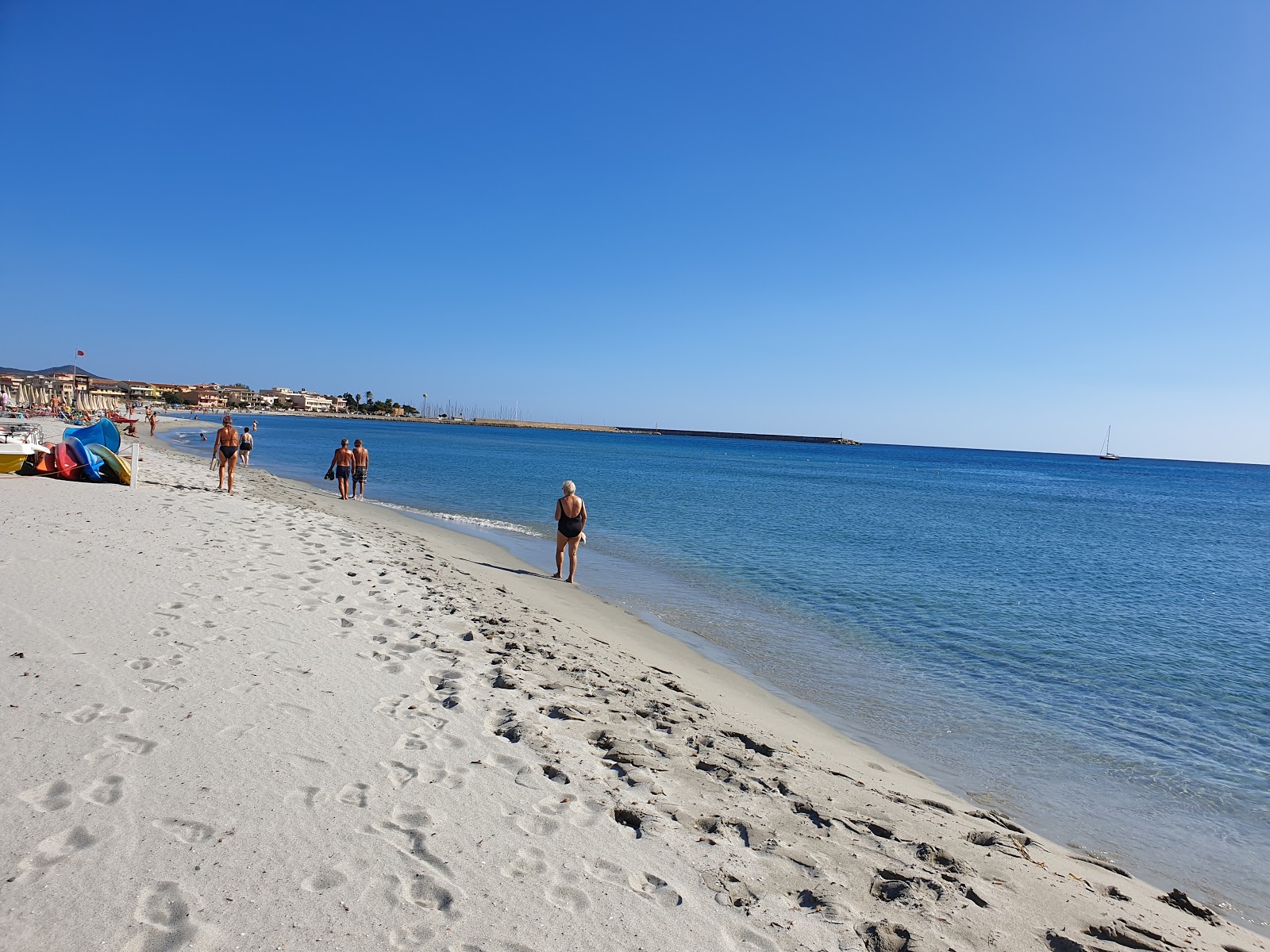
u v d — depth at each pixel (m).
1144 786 6.71
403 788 4.29
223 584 8.65
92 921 2.87
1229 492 84.31
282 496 21.98
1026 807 6.14
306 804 3.96
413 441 98.44
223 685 5.50
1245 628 13.60
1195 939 4.00
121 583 8.10
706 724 6.34
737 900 3.59
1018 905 3.96
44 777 3.91
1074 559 22.08
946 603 14.35
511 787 4.49
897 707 8.43
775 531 24.20
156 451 39.81
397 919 3.10
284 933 2.93
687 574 15.64
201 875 3.24
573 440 183.38
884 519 31.09
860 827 4.64
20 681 5.11
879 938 3.42
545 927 3.18
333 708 5.38
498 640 7.98
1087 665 10.66
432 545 15.35
